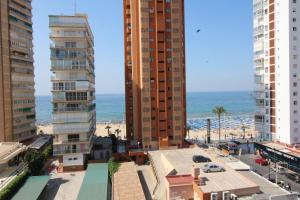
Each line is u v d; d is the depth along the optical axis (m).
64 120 75.44
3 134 90.38
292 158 70.19
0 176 63.03
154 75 89.31
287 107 86.69
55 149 75.38
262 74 98.94
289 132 86.19
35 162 66.88
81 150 76.25
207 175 51.53
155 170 65.56
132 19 91.75
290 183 62.06
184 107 93.69
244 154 90.44
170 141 89.94
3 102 90.88
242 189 43.88
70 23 75.81
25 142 100.25
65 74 77.06
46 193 58.91
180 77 90.50
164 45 89.25
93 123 91.62
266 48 96.06
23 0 103.12
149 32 88.88
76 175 71.75
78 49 76.38
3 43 91.38
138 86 91.06
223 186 45.28
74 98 75.69
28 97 106.62
